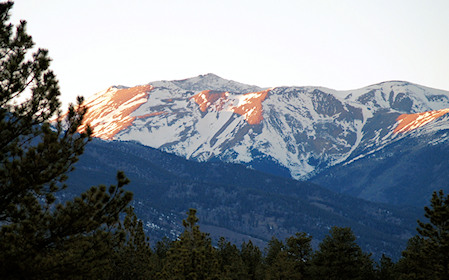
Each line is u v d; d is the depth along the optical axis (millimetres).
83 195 63125
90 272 61844
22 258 56781
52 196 62906
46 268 58344
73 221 61219
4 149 62656
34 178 60625
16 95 64938
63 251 61406
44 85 65438
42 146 61125
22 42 65875
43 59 66250
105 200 63094
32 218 60625
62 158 62594
